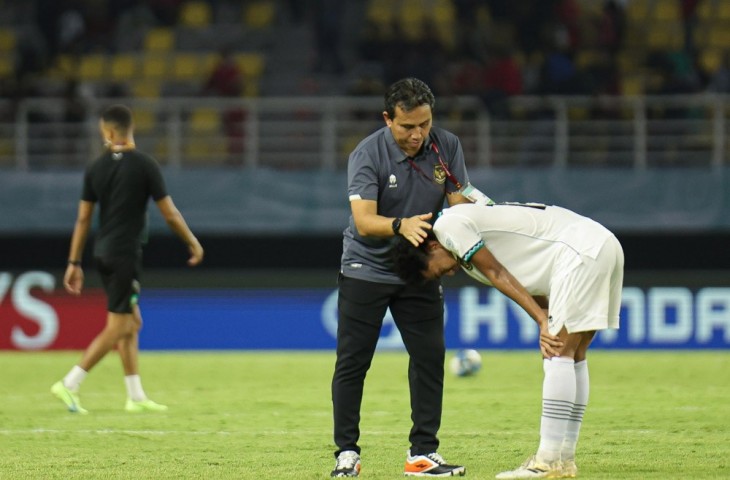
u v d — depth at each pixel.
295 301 54.34
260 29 77.19
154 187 32.16
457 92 65.12
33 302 54.38
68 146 61.44
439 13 76.00
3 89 64.88
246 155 61.12
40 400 36.47
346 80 71.00
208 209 55.88
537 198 55.84
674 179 55.50
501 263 20.59
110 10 74.62
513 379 41.34
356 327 21.81
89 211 32.59
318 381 41.56
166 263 55.41
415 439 21.88
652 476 21.58
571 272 20.16
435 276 20.70
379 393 37.41
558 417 20.73
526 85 66.88
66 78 67.25
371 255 21.69
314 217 55.88
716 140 57.19
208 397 36.97
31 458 24.88
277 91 71.62
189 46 76.12
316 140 62.44
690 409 33.06
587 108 61.62
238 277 55.59
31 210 55.50
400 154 21.53
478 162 58.84
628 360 48.38
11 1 77.62
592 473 21.98
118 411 33.59
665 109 59.91
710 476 21.61
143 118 69.31
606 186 55.69
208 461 24.31
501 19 70.62
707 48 72.25
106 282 32.72
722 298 53.09
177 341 54.28
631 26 72.19
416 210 21.69
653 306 53.22
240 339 54.25
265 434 28.61
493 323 52.84
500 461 24.00
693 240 55.19
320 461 24.25
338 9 74.56
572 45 67.38
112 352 54.62
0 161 61.75
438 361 21.83
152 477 22.02
